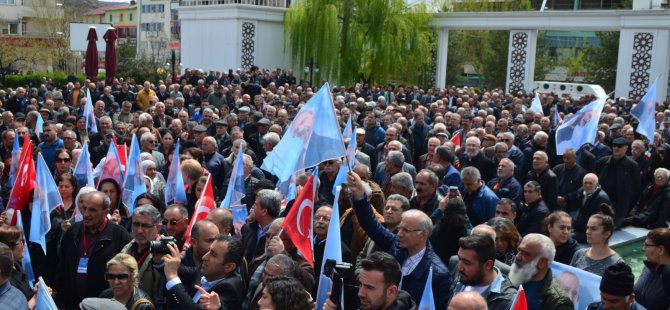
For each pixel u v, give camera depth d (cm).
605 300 527
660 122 2039
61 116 1625
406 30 3422
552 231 736
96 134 1378
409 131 1504
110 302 455
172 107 1817
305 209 662
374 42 3431
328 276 533
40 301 480
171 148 1261
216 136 1456
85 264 684
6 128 1470
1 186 1051
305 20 3406
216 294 516
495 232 623
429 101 2745
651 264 649
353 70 3475
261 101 2023
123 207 892
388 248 639
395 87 3281
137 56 5347
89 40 2497
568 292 635
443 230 704
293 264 555
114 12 8650
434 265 596
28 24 6662
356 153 1116
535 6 5262
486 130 1538
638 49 2964
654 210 1260
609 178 1258
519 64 3334
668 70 2916
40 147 1207
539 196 930
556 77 6097
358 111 2027
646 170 1378
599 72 4991
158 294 620
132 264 558
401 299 498
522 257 559
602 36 4969
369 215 640
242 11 3509
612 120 1748
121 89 2234
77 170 941
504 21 3334
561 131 1244
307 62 3453
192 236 607
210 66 3662
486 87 5238
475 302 416
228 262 559
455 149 1338
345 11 3450
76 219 793
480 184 896
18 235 636
